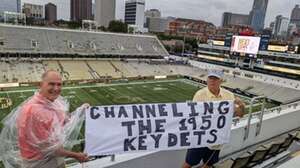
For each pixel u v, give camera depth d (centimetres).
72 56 5381
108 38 6322
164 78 5438
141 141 378
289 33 18775
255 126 585
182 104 401
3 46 4778
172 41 9638
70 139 323
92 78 4719
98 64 5462
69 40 5681
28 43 5103
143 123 375
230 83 4903
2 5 12125
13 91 3516
